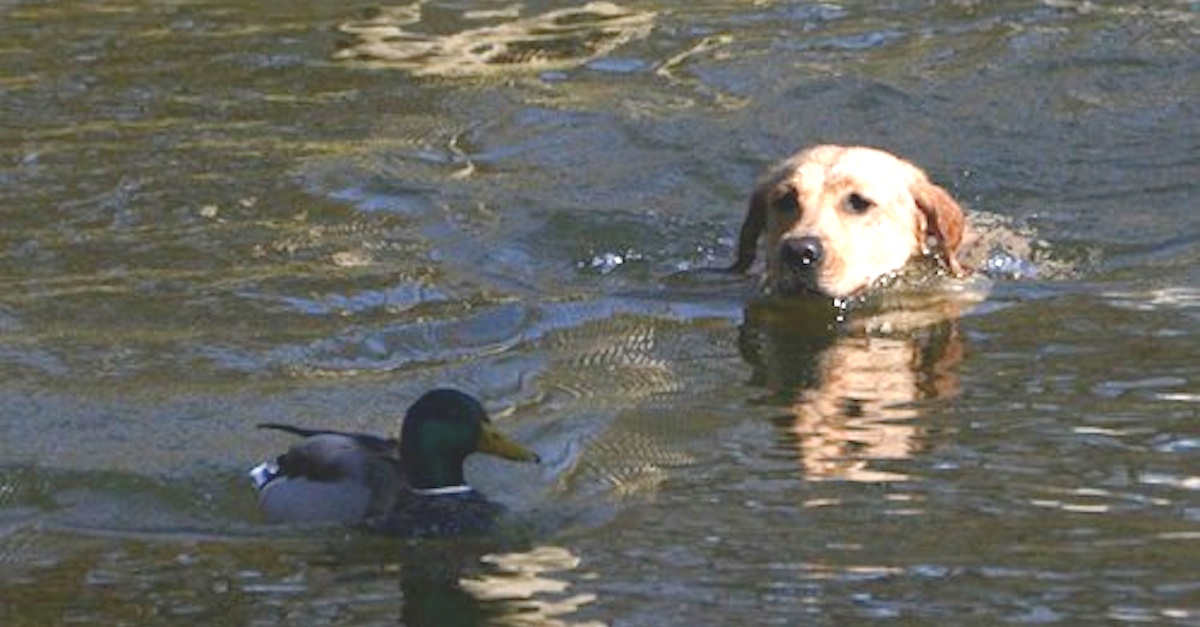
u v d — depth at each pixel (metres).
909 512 17.52
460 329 22.50
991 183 26.77
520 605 16.05
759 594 16.05
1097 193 26.39
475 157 27.77
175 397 20.58
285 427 18.72
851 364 21.45
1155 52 30.89
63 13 35.12
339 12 34.81
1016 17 32.84
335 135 28.66
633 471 18.64
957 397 20.27
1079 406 19.83
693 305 23.41
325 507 17.86
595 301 23.44
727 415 20.02
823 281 23.45
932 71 30.48
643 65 31.42
